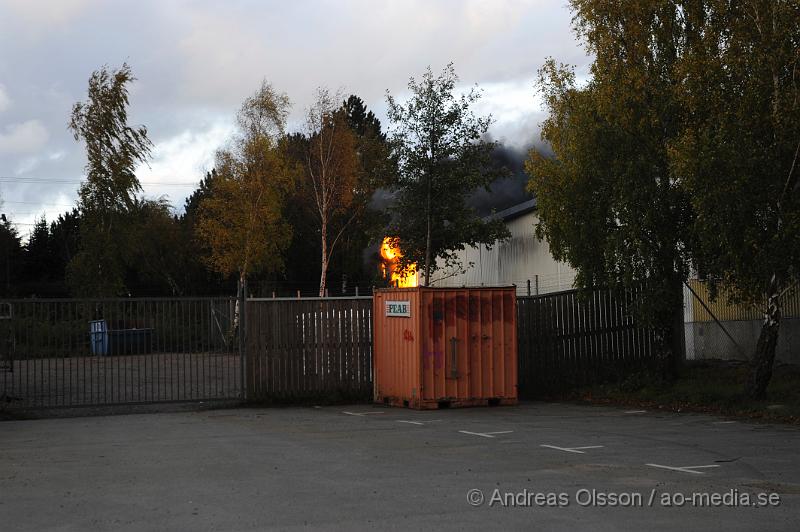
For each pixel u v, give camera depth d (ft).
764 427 44.70
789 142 49.75
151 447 37.76
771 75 50.85
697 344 72.59
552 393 64.59
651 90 56.18
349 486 27.66
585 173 58.59
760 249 50.39
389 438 40.37
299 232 186.39
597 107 57.72
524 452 35.45
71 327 54.80
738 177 49.19
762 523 22.56
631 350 68.33
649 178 56.13
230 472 30.60
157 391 62.59
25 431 44.83
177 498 25.86
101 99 147.43
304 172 162.61
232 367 59.26
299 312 60.23
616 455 34.55
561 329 65.67
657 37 56.90
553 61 63.00
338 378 61.05
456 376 56.85
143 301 56.70
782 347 69.05
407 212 96.63
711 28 52.70
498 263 112.27
